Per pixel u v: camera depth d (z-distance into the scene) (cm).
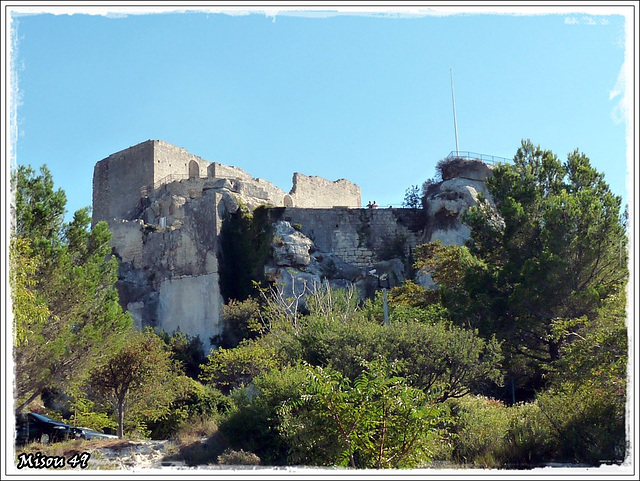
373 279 5209
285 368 2417
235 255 5116
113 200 6475
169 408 2923
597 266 2867
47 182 2478
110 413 2998
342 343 2533
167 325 5044
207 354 4541
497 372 2569
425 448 1612
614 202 3003
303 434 1677
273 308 4103
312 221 5353
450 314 3181
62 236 2517
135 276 5291
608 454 1834
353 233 5394
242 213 5216
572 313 2811
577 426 1953
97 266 2580
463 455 1973
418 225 5475
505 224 3306
